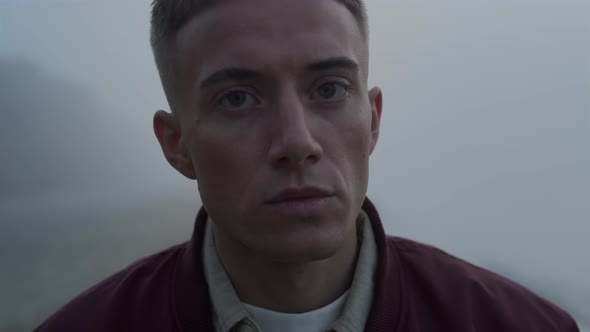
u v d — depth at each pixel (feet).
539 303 2.53
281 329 2.06
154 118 2.37
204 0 1.88
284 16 1.79
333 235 1.80
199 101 1.90
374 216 2.36
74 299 2.68
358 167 1.94
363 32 2.09
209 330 2.09
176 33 2.02
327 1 1.88
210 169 1.90
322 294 2.11
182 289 2.23
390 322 2.10
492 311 2.35
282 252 1.78
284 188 1.74
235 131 1.83
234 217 1.86
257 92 1.83
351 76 1.91
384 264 2.22
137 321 2.33
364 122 1.96
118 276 2.72
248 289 2.12
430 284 2.36
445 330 2.21
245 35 1.79
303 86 1.82
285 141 1.71
